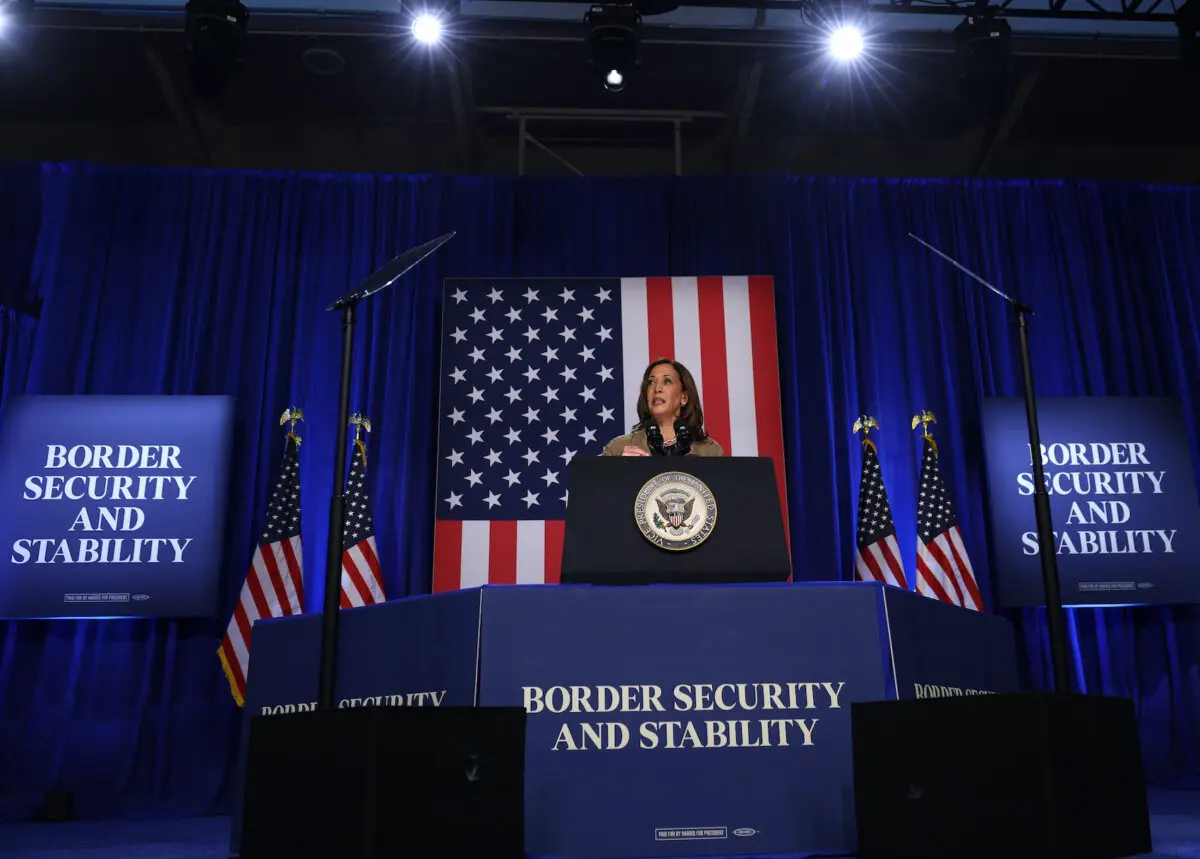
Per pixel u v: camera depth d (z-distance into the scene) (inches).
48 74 257.6
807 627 87.7
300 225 259.3
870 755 80.0
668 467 97.8
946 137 284.7
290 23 244.8
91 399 235.5
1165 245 268.5
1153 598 233.6
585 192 263.9
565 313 250.7
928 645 93.0
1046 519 102.2
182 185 259.3
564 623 86.3
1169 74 264.1
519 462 239.8
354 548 220.5
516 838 75.0
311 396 245.1
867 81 264.1
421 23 234.2
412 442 242.1
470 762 74.7
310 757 75.0
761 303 250.7
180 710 223.1
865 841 79.1
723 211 262.5
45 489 229.1
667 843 82.5
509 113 279.6
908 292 260.1
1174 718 233.0
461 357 246.7
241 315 250.1
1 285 247.6
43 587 223.3
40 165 257.1
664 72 265.6
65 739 219.1
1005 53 232.2
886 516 227.0
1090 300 261.3
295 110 272.5
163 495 231.0
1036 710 72.9
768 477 98.0
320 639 98.0
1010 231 267.0
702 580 93.4
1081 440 243.9
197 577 226.7
